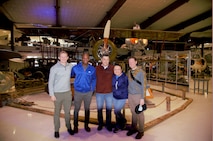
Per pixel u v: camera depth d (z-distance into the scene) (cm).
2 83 549
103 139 300
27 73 1061
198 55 1083
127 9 1037
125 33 704
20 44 1515
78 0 888
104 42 578
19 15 1077
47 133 328
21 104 544
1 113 462
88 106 330
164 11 1031
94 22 1218
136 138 302
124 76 315
